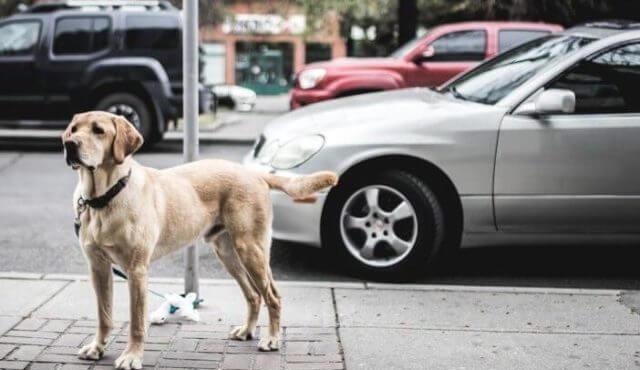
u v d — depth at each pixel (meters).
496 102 7.25
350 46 26.86
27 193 10.92
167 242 5.14
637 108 7.11
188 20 5.96
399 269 7.09
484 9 18.86
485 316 6.09
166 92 15.12
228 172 5.39
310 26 21.89
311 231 7.07
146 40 15.14
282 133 7.35
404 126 7.05
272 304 5.36
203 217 5.27
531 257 8.15
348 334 5.68
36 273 7.20
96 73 15.09
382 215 7.09
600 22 8.58
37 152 15.00
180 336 5.56
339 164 6.99
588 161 7.02
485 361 5.26
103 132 4.65
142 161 13.88
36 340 5.41
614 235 7.21
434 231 7.08
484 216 7.10
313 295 6.51
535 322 5.98
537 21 17.34
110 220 4.78
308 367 5.11
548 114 7.04
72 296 6.30
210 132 18.33
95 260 4.98
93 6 15.53
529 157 7.02
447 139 7.00
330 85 14.20
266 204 5.41
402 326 5.86
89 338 5.47
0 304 6.08
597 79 7.14
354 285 6.79
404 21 19.36
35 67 15.20
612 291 6.69
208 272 7.46
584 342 5.61
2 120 15.47
